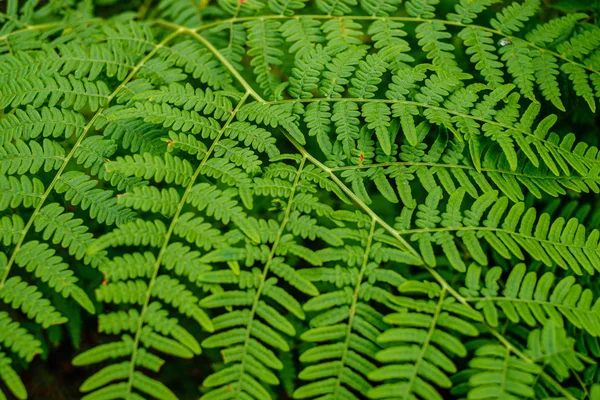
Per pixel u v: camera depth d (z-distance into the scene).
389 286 2.07
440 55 2.26
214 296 1.66
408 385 1.54
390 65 2.17
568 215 2.29
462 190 1.93
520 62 2.23
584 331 1.92
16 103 2.05
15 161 1.92
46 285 2.23
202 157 1.91
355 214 1.89
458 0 2.92
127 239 1.70
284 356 2.12
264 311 1.66
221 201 1.79
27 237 2.14
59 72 2.37
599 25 2.43
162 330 1.60
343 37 2.34
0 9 2.84
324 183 1.94
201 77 2.35
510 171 2.02
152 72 2.28
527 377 1.57
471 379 1.56
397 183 1.97
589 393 1.77
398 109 2.00
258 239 1.73
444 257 2.26
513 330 1.81
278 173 1.94
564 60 2.34
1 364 1.58
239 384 1.58
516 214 1.89
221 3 2.65
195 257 1.69
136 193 1.75
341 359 1.61
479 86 2.04
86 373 2.62
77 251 1.78
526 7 2.32
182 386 2.52
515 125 1.99
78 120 2.05
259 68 2.42
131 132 2.05
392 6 2.37
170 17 3.06
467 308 1.70
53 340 2.23
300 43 2.36
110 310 2.34
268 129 2.52
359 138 2.04
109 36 2.44
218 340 1.61
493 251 2.23
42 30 2.71
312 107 2.06
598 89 2.18
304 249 1.75
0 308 2.36
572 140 2.02
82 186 1.91
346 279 1.74
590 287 2.07
